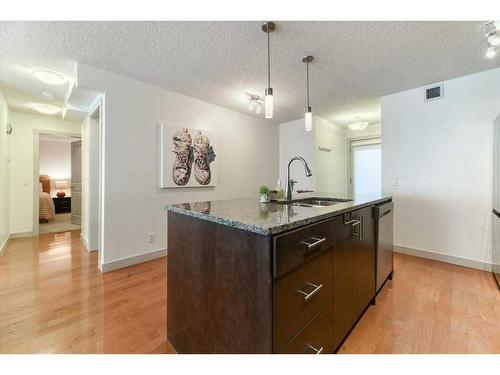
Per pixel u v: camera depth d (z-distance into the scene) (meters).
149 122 3.00
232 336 1.10
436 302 2.00
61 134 4.68
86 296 2.11
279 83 2.98
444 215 2.95
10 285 2.32
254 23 1.84
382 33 1.96
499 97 2.58
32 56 2.32
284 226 0.99
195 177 3.45
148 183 3.00
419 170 3.13
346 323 1.52
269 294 0.94
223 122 3.93
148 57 2.35
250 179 4.41
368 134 5.09
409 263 2.90
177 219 1.49
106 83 2.64
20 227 4.25
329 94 3.36
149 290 2.23
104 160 2.65
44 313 1.84
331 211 1.35
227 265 1.12
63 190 7.75
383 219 2.15
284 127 4.98
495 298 2.05
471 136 2.75
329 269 1.33
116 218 2.74
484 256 2.68
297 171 4.76
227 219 1.10
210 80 2.90
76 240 4.03
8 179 3.96
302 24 1.85
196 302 1.31
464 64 2.50
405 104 3.23
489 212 2.64
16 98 3.51
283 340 1.00
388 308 1.91
